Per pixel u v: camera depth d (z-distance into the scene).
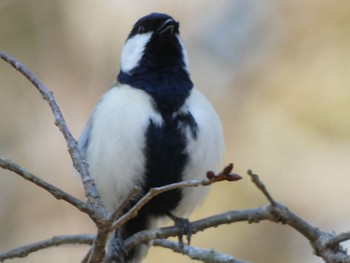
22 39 12.55
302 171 11.28
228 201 11.05
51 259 11.17
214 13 13.20
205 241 11.00
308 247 10.99
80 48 12.66
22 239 11.56
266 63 12.59
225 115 12.12
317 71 12.09
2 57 6.25
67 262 11.16
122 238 8.33
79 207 5.22
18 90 12.41
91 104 12.45
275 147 11.51
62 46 12.65
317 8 12.62
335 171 11.20
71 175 11.78
